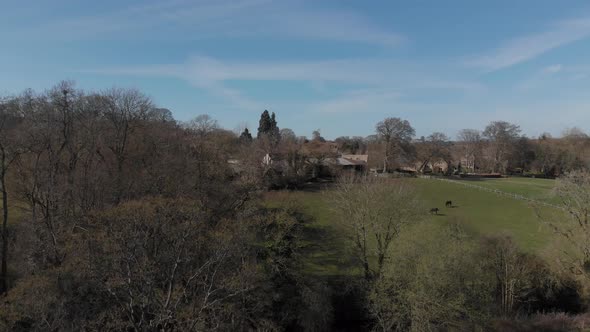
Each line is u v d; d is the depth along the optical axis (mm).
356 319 38375
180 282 28562
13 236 38969
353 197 45625
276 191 78438
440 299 33000
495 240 42406
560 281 41031
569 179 44969
